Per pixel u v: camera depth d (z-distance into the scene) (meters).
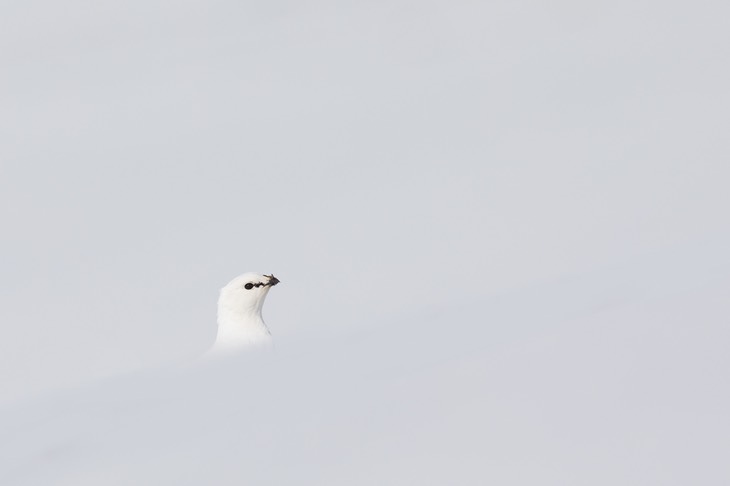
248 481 9.94
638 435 9.96
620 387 10.73
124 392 12.83
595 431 10.07
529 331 12.39
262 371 12.90
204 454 10.53
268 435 10.73
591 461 9.66
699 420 10.03
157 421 11.66
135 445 11.01
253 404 11.70
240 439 10.74
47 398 13.06
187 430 11.22
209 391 12.41
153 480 10.23
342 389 11.53
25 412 12.64
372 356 12.64
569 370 11.23
